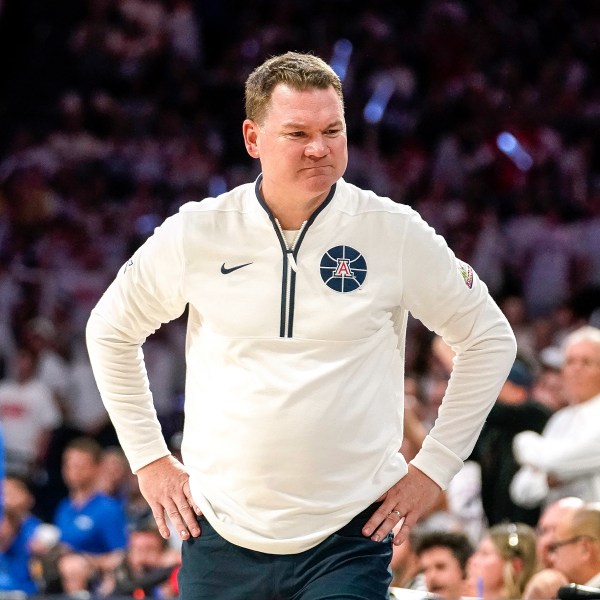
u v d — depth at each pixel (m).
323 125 8.66
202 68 49.84
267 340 8.82
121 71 48.53
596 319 33.97
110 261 39.81
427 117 46.53
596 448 17.39
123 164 44.19
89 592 20.42
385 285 8.95
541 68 49.81
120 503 24.72
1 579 22.72
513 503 18.14
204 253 8.98
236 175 44.41
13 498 23.52
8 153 45.06
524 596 14.20
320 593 8.67
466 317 9.20
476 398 9.27
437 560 15.32
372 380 8.89
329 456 8.73
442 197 42.47
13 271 37.59
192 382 9.16
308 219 8.91
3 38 49.03
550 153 44.31
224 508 8.85
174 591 17.50
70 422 32.91
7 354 35.41
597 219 40.53
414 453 19.12
